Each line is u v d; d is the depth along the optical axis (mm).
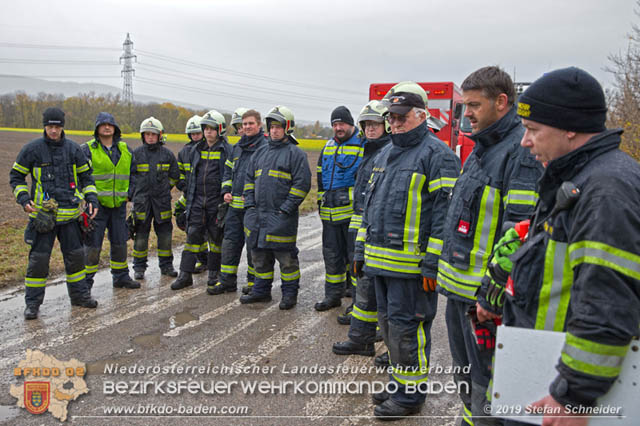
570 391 1496
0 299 5703
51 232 5227
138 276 6766
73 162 5406
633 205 1443
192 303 5770
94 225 5746
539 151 1725
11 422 3266
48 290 6105
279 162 5414
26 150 5180
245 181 5762
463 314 2545
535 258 1749
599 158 1598
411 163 3279
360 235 3891
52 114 5156
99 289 6254
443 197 3115
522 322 1797
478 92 2445
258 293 5805
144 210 6672
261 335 4812
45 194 5148
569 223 1613
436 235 3102
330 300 5598
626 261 1417
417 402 3395
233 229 6082
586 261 1475
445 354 4465
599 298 1438
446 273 2609
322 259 8055
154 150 6742
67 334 4730
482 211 2453
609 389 1508
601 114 1623
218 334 4816
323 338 4758
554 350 1606
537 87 1699
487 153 2498
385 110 4617
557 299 1670
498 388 1699
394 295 3312
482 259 2453
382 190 3381
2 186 16953
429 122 4980
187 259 6379
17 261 7059
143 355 4309
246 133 6000
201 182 6332
